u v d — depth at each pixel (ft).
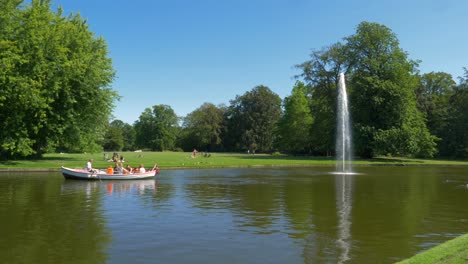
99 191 76.28
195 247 35.22
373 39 216.54
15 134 133.59
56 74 139.33
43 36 136.67
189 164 153.89
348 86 218.79
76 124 157.69
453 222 46.55
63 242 36.73
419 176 116.98
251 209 55.26
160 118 504.02
